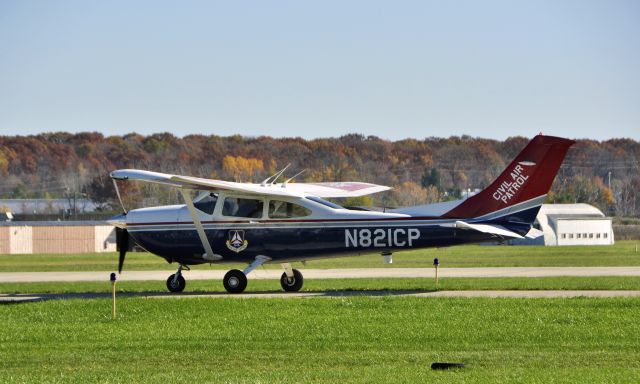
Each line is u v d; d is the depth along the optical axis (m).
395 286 115.25
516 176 101.56
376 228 102.75
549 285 113.56
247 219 104.75
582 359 62.25
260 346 68.56
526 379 55.53
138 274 157.25
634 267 164.62
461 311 83.88
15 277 149.62
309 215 103.88
